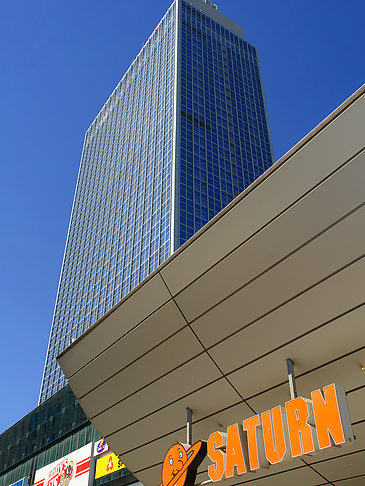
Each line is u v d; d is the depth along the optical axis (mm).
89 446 41250
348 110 12289
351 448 14688
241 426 14477
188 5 138875
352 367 13750
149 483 20531
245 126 125250
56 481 44625
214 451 15000
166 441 18875
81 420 44750
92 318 105750
